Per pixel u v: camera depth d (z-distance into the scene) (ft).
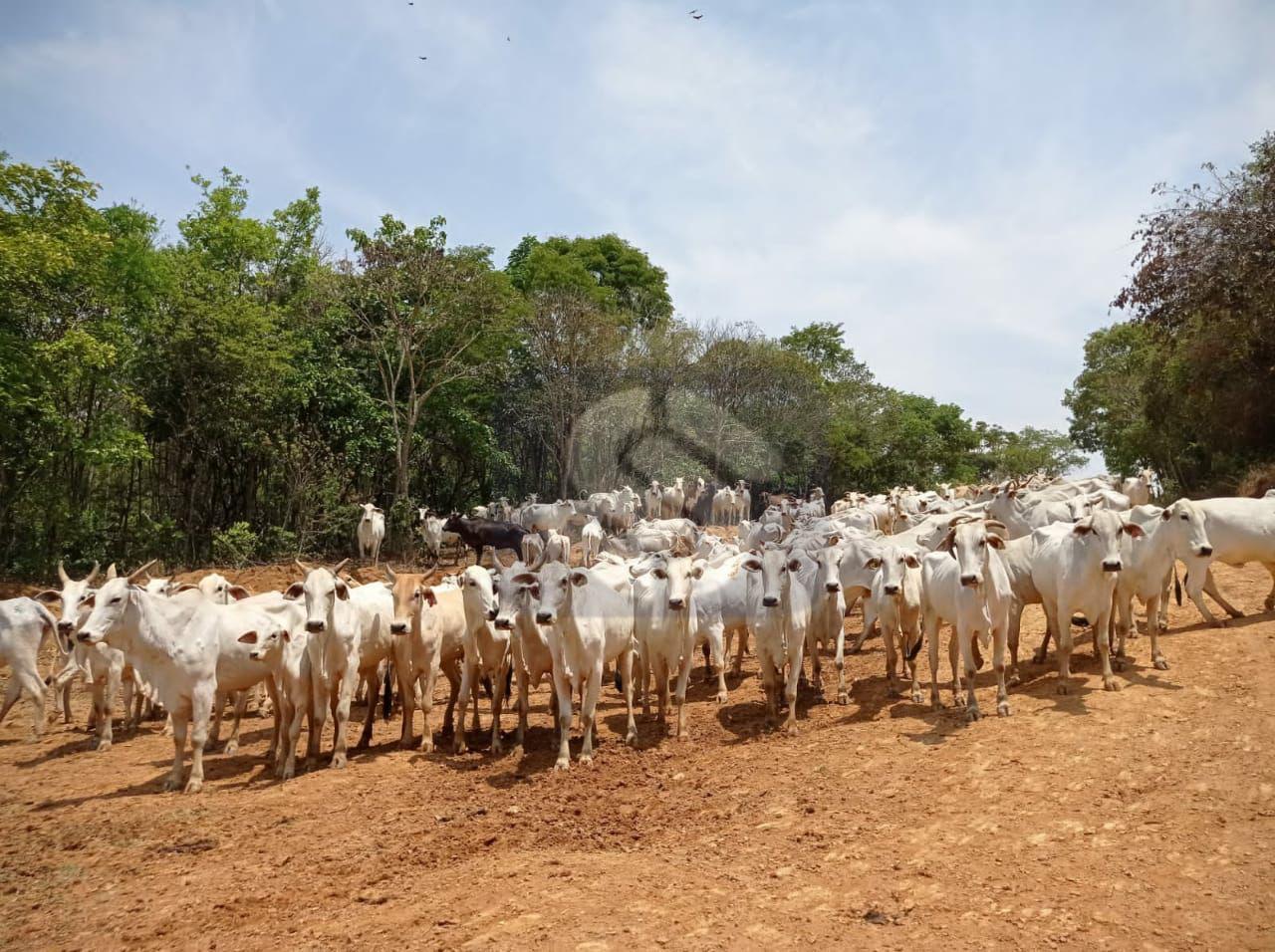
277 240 117.60
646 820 27.37
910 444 161.07
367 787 32.04
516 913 20.80
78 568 86.43
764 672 36.45
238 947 20.13
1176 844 21.79
